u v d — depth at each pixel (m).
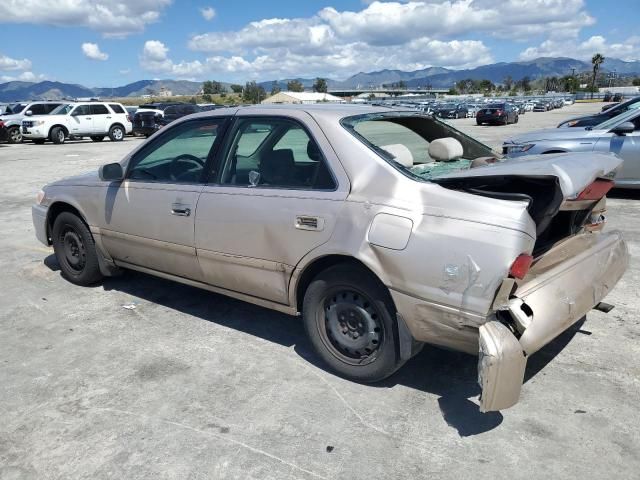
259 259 3.65
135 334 4.23
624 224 7.31
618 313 4.39
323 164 3.39
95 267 5.11
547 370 3.54
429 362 3.70
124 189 4.52
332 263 3.40
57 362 3.80
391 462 2.72
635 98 12.18
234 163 3.86
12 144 25.66
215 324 4.39
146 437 2.96
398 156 3.41
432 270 2.86
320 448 2.83
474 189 2.98
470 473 2.63
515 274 2.68
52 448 2.89
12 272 5.82
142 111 28.81
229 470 2.69
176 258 4.23
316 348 3.58
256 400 3.29
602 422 2.98
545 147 8.86
